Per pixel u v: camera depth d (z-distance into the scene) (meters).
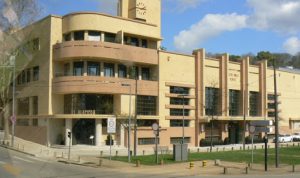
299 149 56.16
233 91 73.56
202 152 50.56
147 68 62.91
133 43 61.09
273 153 48.41
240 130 75.00
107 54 55.28
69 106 55.56
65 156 39.81
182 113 65.50
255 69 77.31
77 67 55.91
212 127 64.19
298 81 87.06
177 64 64.75
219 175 27.06
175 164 34.12
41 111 53.97
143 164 33.88
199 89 67.56
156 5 64.44
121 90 56.56
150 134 60.38
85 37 56.03
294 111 85.88
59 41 56.25
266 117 77.69
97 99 56.47
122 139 57.03
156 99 61.97
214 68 70.44
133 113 57.88
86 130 55.66
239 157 41.88
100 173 26.22
